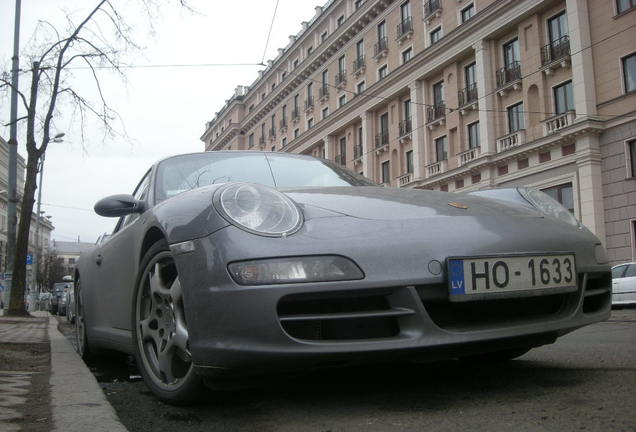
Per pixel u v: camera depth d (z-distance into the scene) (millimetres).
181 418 2156
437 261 2084
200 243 2119
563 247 2367
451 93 24406
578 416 1966
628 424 1854
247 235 2039
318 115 36312
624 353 3426
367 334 2037
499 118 22047
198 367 2061
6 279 15414
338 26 33750
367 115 30203
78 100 11789
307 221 2172
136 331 2668
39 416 2102
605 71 18047
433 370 2887
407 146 27484
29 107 12711
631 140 17453
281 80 43531
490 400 2242
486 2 22828
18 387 2674
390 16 29062
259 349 1922
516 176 21141
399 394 2391
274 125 43812
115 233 3586
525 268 2215
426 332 2016
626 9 17547
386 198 2537
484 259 2143
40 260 69438
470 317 2199
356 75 31953
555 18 19891
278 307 1964
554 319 2285
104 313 3533
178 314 2289
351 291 1984
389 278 2010
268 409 2227
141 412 2268
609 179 18016
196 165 3283
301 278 1959
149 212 2736
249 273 1968
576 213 18656
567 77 19203
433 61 25031
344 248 2029
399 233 2137
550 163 19656
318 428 1945
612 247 17844
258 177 3170
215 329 1994
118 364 4008
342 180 3355
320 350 1926
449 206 2480
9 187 15031
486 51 22406
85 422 2014
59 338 6023
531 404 2152
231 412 2205
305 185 3148
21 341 5523
